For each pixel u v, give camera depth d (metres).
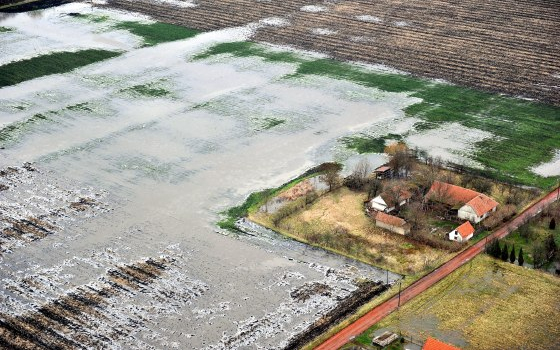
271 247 78.56
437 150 98.00
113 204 86.56
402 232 80.00
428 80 120.12
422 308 68.62
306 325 67.06
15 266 75.31
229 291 71.69
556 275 73.19
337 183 90.19
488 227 80.94
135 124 105.81
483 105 111.19
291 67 125.50
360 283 72.69
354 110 110.06
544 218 82.81
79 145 100.19
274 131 103.94
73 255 77.12
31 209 85.38
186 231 81.44
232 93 115.81
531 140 100.62
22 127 105.19
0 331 66.06
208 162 95.81
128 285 72.50
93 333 66.06
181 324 67.38
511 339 64.44
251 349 64.31
